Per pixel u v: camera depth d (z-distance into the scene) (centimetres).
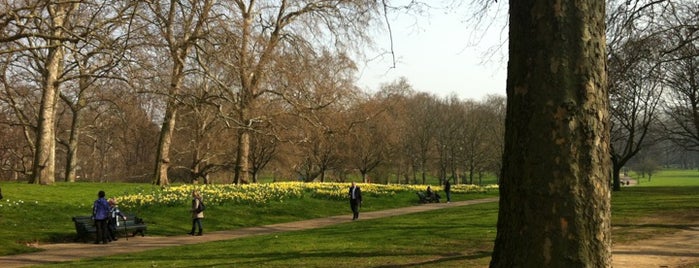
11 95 3869
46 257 1317
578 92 404
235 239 1598
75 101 4306
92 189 2688
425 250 1141
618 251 1070
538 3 418
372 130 5053
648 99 3544
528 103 414
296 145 3969
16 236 1564
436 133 7156
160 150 3362
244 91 3086
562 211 392
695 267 873
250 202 2425
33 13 1811
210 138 5084
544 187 398
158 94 2508
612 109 3419
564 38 408
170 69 2552
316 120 3409
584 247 389
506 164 434
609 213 409
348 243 1309
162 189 2670
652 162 8431
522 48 426
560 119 401
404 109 5641
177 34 2084
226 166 5294
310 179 6488
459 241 1276
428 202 3155
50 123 3058
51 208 2000
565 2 412
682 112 3794
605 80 420
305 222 2183
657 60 1555
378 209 2747
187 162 5884
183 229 1905
